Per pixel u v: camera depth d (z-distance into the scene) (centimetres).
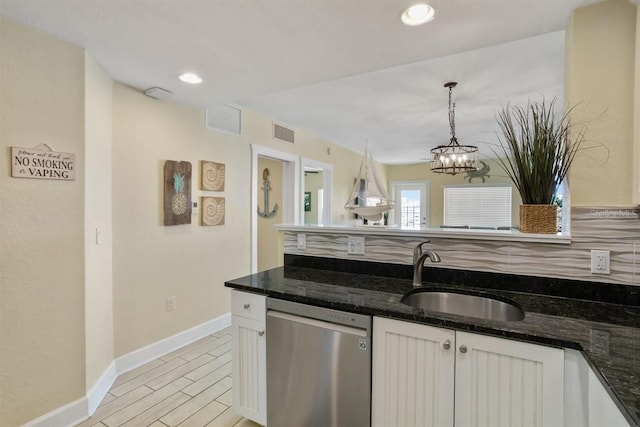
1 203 163
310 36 178
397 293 168
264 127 388
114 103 240
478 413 127
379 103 341
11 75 165
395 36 177
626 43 144
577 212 153
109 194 235
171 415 199
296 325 164
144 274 264
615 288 148
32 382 175
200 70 222
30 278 173
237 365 187
